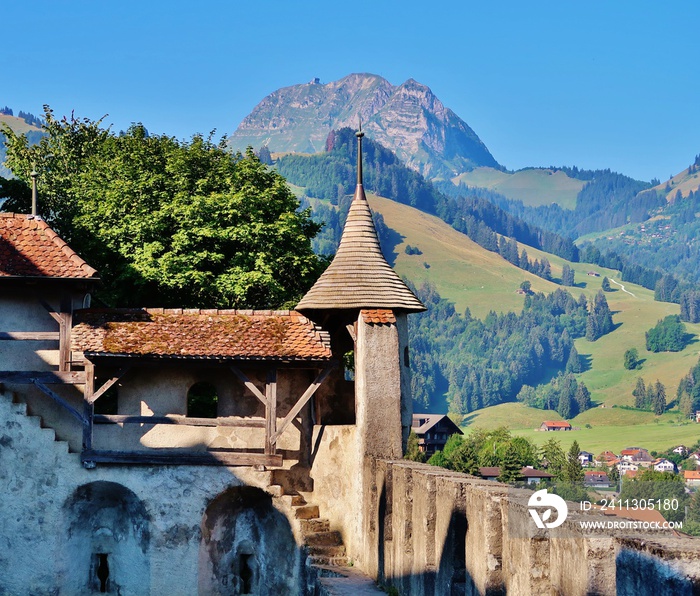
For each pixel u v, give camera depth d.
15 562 34.25
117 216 44.91
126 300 43.91
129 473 34.50
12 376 34.09
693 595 12.90
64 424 35.22
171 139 51.00
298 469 35.75
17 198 51.59
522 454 116.06
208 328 34.75
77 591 35.06
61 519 34.38
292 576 34.22
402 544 28.06
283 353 34.09
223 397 35.69
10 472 34.38
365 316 33.97
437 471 26.86
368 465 32.53
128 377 35.44
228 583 35.09
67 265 34.34
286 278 45.78
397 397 33.53
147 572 34.56
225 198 44.25
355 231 36.19
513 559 20.03
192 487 34.50
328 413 36.34
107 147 51.00
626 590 14.12
